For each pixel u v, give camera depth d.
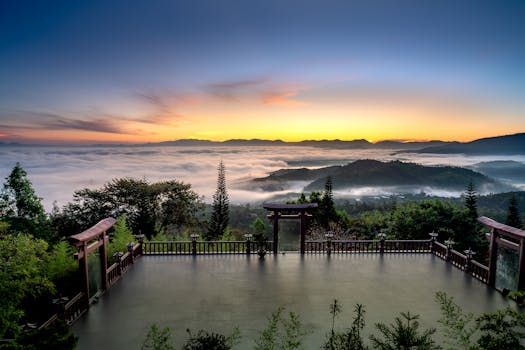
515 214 26.86
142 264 12.38
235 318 8.55
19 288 7.45
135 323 8.30
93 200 24.38
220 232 28.59
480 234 18.95
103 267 10.05
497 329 4.59
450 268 12.02
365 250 14.02
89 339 7.62
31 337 4.64
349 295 9.82
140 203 24.23
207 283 10.68
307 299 9.58
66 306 8.03
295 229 28.39
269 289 10.23
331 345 5.05
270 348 5.99
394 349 4.63
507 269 11.74
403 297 9.70
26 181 19.22
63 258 11.95
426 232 18.44
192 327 8.14
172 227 27.56
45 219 20.33
